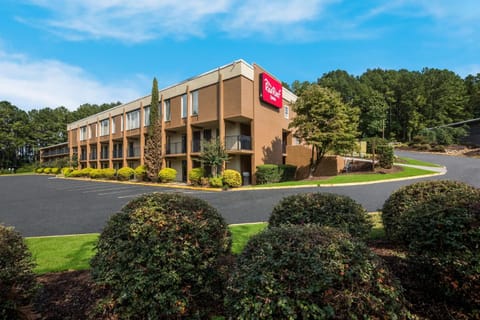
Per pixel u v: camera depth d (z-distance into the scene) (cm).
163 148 2034
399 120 4319
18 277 219
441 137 3153
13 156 5366
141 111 2278
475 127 3222
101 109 6475
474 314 222
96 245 265
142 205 264
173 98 1988
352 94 4472
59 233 586
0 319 207
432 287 255
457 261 226
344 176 1617
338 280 176
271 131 1844
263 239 215
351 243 204
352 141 1611
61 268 366
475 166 1800
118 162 2688
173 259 222
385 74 5125
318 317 163
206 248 242
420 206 291
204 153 1537
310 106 1609
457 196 275
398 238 350
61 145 4109
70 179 2730
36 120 5856
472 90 4606
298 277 176
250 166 1756
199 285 234
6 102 5416
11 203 1077
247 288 180
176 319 223
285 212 363
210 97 1720
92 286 256
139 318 222
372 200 853
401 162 2088
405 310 189
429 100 4219
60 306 260
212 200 1009
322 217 344
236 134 1742
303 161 1952
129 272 219
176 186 1673
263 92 1717
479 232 223
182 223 242
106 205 988
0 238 233
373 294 178
